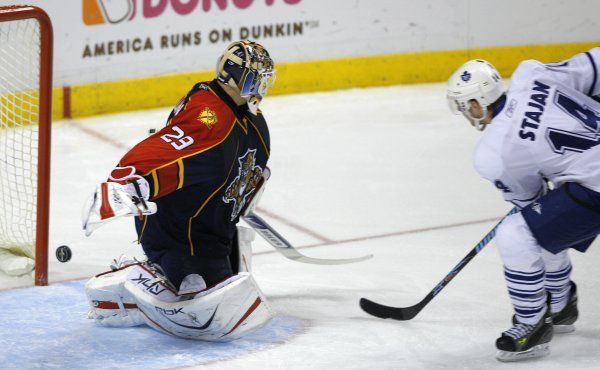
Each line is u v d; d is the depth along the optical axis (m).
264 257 14.95
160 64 25.33
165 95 25.58
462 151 22.09
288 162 21.05
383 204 18.02
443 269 14.33
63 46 23.86
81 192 18.73
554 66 10.55
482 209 17.70
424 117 25.28
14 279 13.74
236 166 10.98
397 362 10.77
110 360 10.72
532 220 10.33
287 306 12.67
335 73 27.72
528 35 29.53
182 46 25.47
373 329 11.82
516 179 10.45
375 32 27.92
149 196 10.23
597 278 13.82
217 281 11.30
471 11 28.77
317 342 11.35
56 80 24.03
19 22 20.91
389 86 28.50
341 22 27.44
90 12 24.00
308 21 26.98
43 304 12.65
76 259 14.80
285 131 23.70
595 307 12.62
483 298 13.03
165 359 10.75
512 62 29.47
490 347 11.26
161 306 10.97
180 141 10.39
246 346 11.19
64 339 11.37
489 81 10.72
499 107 10.55
